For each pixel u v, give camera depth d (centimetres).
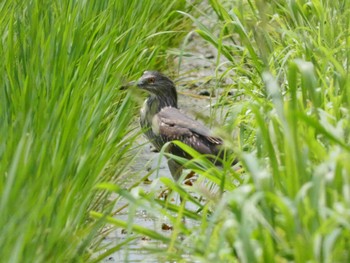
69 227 980
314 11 1608
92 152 1134
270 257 841
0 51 1351
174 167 1546
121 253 1195
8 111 1170
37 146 994
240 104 1364
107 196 1233
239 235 823
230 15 1692
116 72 1412
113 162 1306
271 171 1047
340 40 1491
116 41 1566
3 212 861
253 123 1358
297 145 903
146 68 1734
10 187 865
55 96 1167
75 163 1092
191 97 1997
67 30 1380
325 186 881
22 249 838
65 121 1120
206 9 2247
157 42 1933
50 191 988
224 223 890
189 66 2169
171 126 1586
